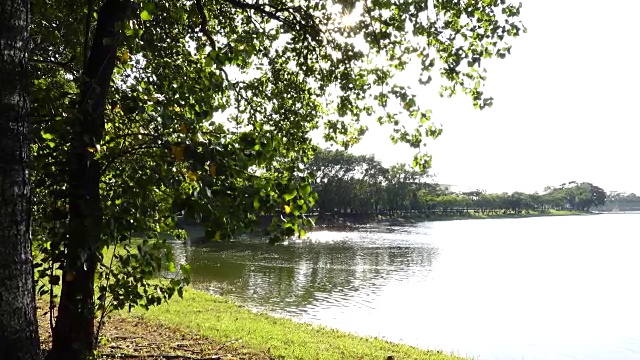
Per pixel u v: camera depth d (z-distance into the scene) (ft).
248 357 26.84
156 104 11.12
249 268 92.38
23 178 7.82
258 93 18.78
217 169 9.75
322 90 21.35
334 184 281.33
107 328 29.86
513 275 97.30
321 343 34.96
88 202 10.54
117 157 11.18
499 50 17.79
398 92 17.08
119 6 13.82
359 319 56.95
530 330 55.62
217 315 42.47
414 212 378.32
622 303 71.10
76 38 15.56
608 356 47.06
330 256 116.57
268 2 19.66
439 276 92.63
